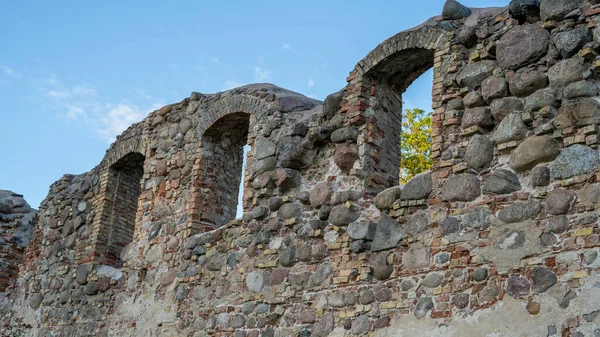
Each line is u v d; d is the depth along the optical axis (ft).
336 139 27.25
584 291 19.10
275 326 26.37
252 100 31.40
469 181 22.58
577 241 19.67
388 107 28.07
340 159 26.78
